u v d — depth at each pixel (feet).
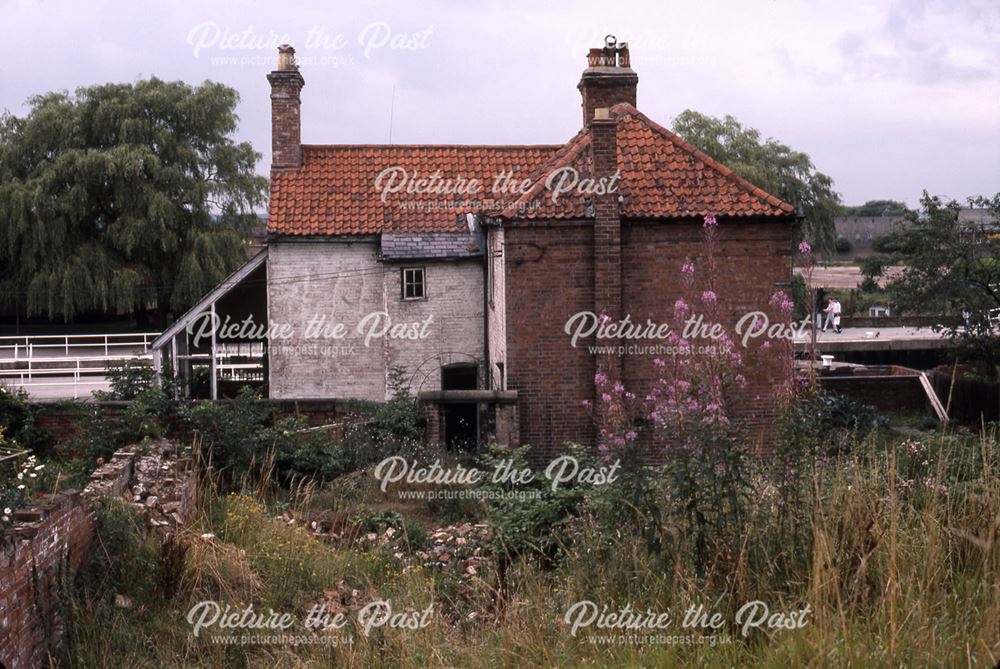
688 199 71.41
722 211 70.54
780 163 174.70
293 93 98.99
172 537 37.88
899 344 151.94
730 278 70.95
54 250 158.51
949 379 97.19
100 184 162.09
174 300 163.12
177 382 87.71
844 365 120.26
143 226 158.71
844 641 19.89
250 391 73.31
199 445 59.16
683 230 70.79
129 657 30.63
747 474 25.98
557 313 70.74
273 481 60.23
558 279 70.69
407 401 77.82
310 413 77.71
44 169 161.48
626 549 26.96
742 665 21.42
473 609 34.09
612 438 33.14
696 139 167.73
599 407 68.23
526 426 70.85
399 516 50.72
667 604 24.32
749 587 23.70
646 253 70.95
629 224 70.69
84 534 35.06
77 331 181.06
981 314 94.73
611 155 69.92
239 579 37.37
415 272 92.89
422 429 72.95
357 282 95.09
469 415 75.72
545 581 32.60
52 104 166.71
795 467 25.90
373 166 100.12
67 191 160.35
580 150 73.41
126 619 32.63
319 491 58.54
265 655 31.76
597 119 69.77
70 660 30.07
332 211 95.91
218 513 47.75
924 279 97.45
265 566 39.63
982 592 22.08
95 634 31.32
